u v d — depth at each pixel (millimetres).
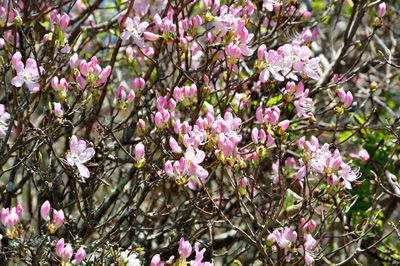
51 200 3559
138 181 3043
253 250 4672
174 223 3400
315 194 2865
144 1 3938
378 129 4219
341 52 3949
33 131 2906
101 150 3670
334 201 3432
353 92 5438
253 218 2732
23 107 2973
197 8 4734
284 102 3041
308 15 4316
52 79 2805
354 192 3684
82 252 2484
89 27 4418
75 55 2814
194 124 3031
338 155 2725
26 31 3727
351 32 3975
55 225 2525
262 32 4637
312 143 2680
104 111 5055
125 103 3059
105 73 2828
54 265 2850
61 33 2898
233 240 4320
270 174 4465
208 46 3045
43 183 2994
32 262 2625
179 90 2969
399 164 4609
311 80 4188
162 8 3869
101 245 3053
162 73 3943
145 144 2992
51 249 2688
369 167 4062
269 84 3189
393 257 3633
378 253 4418
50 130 2945
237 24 3020
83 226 3553
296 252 2930
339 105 3100
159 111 2869
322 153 2744
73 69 2812
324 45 5988
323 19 4285
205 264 2688
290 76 2984
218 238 4273
